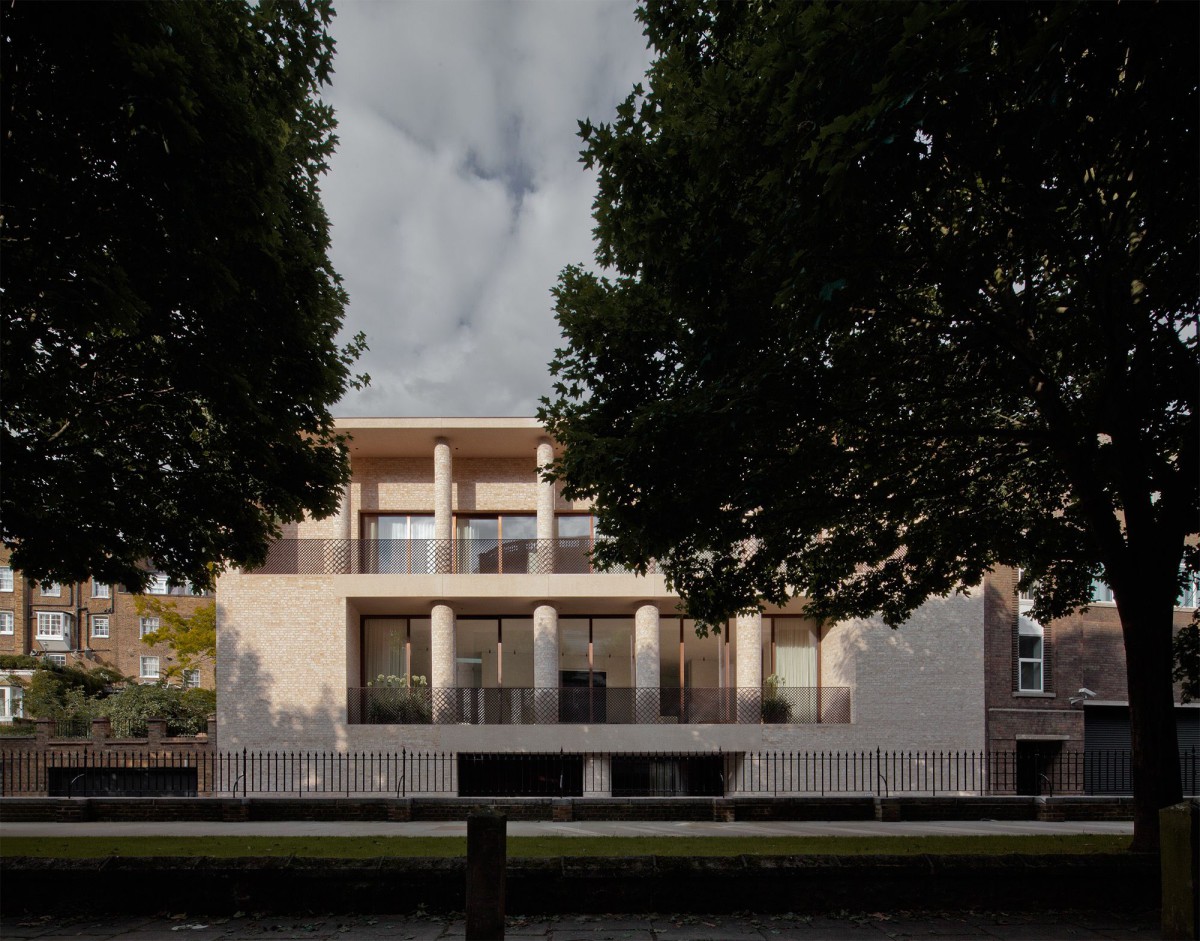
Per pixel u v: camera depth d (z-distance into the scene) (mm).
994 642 19922
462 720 19562
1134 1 5148
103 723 19672
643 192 8750
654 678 19203
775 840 9961
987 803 14656
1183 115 6070
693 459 8672
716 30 8305
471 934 5754
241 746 18766
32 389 8734
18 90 6973
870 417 9414
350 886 7402
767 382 8148
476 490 21594
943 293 7926
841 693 19438
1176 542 8977
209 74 7465
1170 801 8484
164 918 7285
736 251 8297
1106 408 9000
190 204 7523
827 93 6281
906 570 11875
